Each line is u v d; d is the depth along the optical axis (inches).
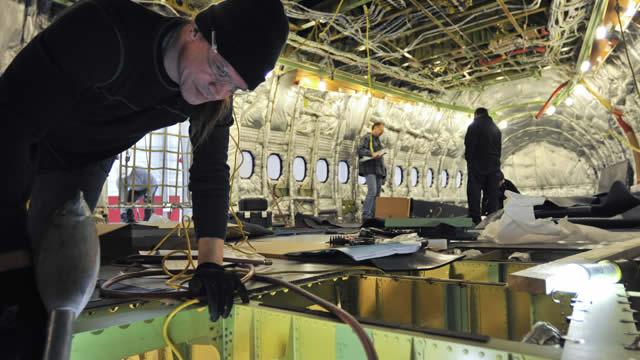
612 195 172.9
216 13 38.3
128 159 229.1
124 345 42.8
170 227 128.5
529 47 319.3
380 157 318.0
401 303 74.7
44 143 47.6
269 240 160.4
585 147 464.1
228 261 81.0
